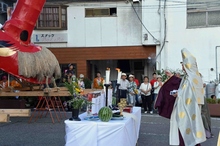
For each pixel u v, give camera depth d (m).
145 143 7.60
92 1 18.47
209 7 17.12
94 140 5.16
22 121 11.03
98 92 6.14
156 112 13.59
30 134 8.84
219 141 3.69
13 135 8.74
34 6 11.20
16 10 11.23
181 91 6.29
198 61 17.33
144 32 17.88
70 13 18.59
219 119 11.82
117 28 18.50
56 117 11.88
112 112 5.67
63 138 8.24
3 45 10.26
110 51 18.58
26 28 11.00
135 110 7.11
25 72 10.25
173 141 6.29
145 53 18.28
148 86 13.52
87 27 18.61
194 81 6.25
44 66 10.70
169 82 6.55
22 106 12.74
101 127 5.18
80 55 18.70
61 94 10.24
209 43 17.16
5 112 4.09
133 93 13.77
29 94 10.46
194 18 17.38
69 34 18.66
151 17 17.80
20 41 10.80
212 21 17.12
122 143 5.18
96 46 18.62
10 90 10.90
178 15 17.48
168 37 17.62
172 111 6.37
